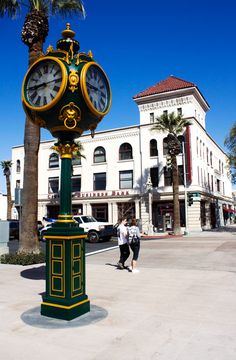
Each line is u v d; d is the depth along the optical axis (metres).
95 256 14.80
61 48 6.00
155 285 8.02
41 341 4.45
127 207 37.53
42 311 5.50
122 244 10.70
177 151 30.11
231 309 5.89
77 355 3.99
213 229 38.03
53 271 5.49
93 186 40.16
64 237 5.38
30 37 13.73
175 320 5.29
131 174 38.22
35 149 13.34
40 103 5.89
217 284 8.06
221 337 4.54
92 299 6.64
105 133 39.97
